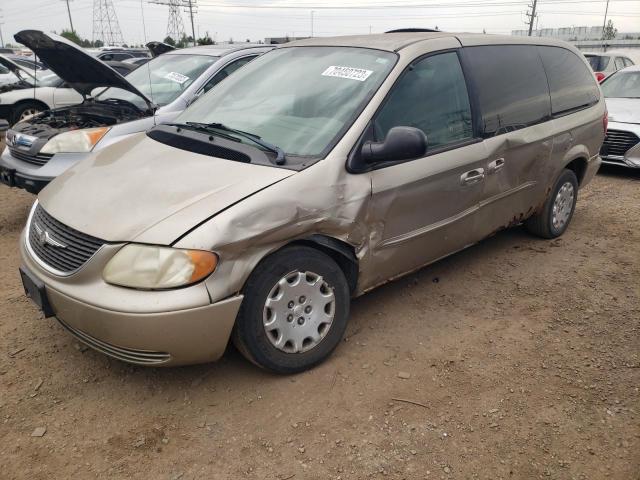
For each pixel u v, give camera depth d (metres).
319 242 2.99
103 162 3.39
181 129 3.59
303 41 4.19
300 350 3.04
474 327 3.65
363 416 2.80
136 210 2.72
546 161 4.57
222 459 2.52
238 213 2.62
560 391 3.02
